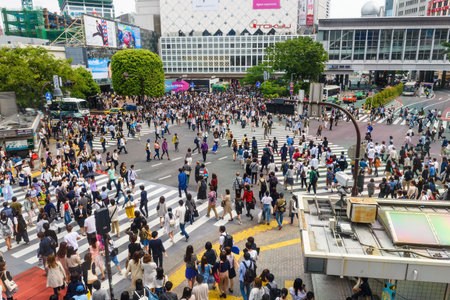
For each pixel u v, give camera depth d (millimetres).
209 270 9680
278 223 14336
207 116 37406
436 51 72062
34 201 16188
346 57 76125
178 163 24469
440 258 7039
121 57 53219
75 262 9859
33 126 26625
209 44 105750
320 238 8023
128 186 19031
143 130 37656
